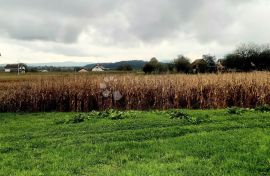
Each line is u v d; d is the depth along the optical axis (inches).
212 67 1843.0
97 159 391.5
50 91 967.6
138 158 395.9
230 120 624.7
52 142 485.1
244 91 926.4
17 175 342.3
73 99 940.6
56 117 791.1
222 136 482.3
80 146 447.8
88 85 942.4
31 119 763.4
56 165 372.5
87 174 343.0
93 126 606.2
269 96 911.7
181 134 516.1
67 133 553.6
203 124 591.2
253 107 915.4
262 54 2351.1
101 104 939.3
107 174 339.9
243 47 2368.4
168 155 398.9
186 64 2130.9
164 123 607.8
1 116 848.9
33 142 487.2
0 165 380.5
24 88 992.9
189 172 340.8
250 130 518.9
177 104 924.6
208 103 916.6
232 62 2356.1
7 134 568.4
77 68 4832.7
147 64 2396.7
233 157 385.7
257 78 942.4
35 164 380.2
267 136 474.0
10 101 972.6
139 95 935.7
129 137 499.2
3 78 2303.2
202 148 422.9
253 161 368.5
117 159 391.9
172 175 331.0
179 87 923.4
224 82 927.7
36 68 5201.8
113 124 616.4
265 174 333.1
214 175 331.9
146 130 540.1
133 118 677.9
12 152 439.2
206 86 925.8
